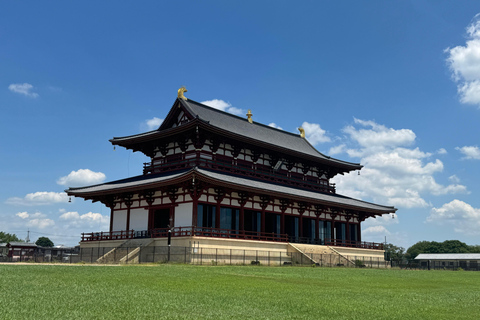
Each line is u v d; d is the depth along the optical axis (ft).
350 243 298.76
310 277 142.31
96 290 87.45
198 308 72.18
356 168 319.47
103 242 234.79
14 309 65.67
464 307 84.48
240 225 227.61
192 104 265.13
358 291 106.01
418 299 94.22
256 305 77.15
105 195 246.68
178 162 239.30
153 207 226.17
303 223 270.67
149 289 92.07
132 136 262.26
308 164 298.15
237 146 250.37
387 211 311.06
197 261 194.39
